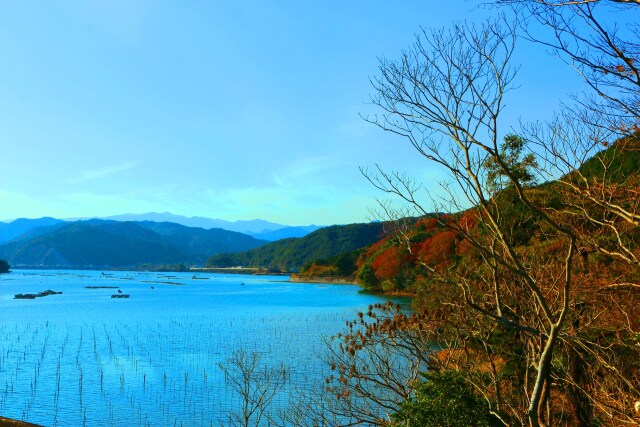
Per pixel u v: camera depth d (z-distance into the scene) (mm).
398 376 15648
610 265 10758
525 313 9961
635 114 6242
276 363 35469
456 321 11008
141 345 47094
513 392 11500
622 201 7691
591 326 9891
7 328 61250
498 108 5059
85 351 44125
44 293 127375
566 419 10531
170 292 142750
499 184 6973
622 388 9781
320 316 68688
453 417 10031
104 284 190625
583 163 7371
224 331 55438
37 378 33719
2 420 7605
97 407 26938
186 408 26375
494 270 5781
